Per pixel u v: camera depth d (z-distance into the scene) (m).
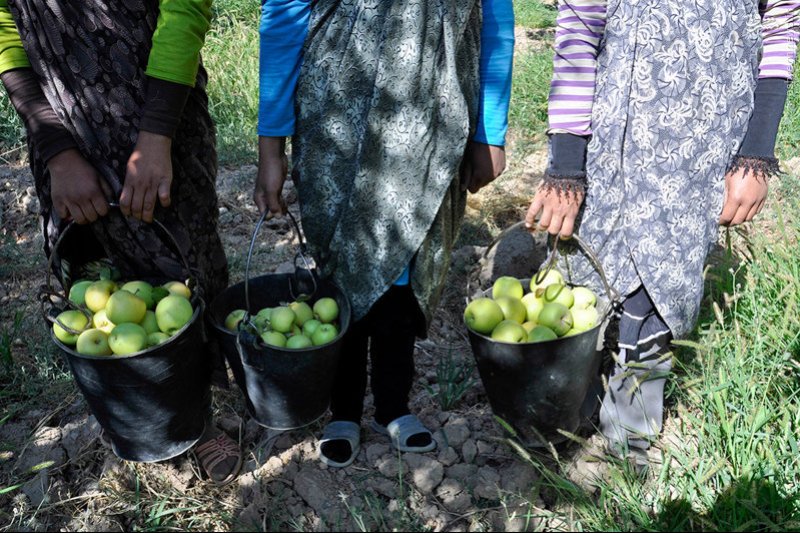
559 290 2.56
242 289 2.65
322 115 2.43
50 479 2.78
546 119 5.64
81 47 2.28
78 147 2.36
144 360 2.21
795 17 2.39
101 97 2.31
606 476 2.72
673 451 2.66
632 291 2.61
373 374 2.82
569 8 2.41
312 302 2.68
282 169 2.52
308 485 2.72
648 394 2.80
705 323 3.26
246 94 5.55
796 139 5.13
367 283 2.52
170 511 2.61
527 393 2.49
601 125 2.46
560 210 2.50
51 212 2.48
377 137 2.37
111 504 2.69
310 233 2.57
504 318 2.54
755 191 2.47
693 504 2.56
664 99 2.38
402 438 2.81
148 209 2.33
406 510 2.63
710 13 2.33
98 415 2.40
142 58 2.33
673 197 2.46
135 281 2.45
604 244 2.60
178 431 2.46
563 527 2.57
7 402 3.12
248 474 2.79
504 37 2.49
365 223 2.46
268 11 2.38
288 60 2.44
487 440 2.92
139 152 2.30
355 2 2.36
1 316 3.59
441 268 2.58
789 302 3.12
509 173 4.97
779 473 2.54
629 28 2.37
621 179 2.49
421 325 2.68
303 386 2.42
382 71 2.32
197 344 2.38
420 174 2.40
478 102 2.52
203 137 2.55
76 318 2.35
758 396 2.89
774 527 2.26
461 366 3.32
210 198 2.61
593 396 2.94
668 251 2.50
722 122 2.41
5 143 4.82
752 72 2.42
